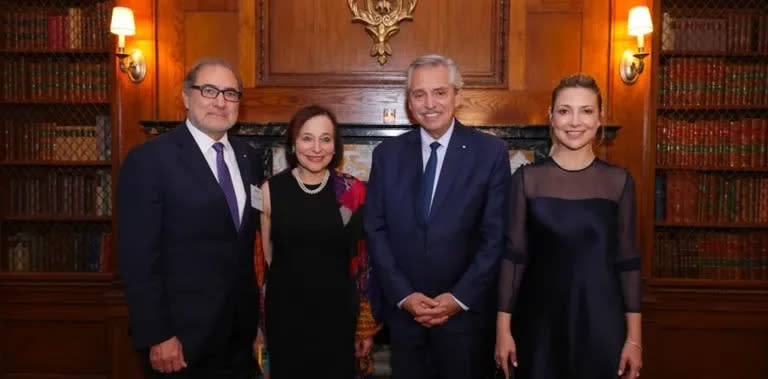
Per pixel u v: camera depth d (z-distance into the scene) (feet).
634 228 6.57
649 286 12.34
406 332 7.57
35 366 12.62
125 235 6.56
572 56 12.75
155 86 12.65
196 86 6.77
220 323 6.82
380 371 12.04
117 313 12.31
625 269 6.51
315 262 7.65
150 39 12.55
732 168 12.32
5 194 12.70
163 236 6.74
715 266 12.62
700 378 12.48
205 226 6.72
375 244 7.63
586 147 6.70
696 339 12.46
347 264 7.93
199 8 12.77
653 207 12.35
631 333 6.39
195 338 6.66
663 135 12.53
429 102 7.34
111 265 12.68
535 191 6.68
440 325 7.37
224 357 7.07
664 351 12.50
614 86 12.51
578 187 6.55
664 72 12.48
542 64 12.76
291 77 12.84
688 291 12.32
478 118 12.81
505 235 7.00
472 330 7.37
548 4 12.71
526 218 6.77
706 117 12.66
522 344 6.79
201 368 6.92
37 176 12.89
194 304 6.68
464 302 7.20
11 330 12.59
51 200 12.68
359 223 7.97
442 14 12.75
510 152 12.02
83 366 12.57
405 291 7.34
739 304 12.31
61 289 12.44
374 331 8.18
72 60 12.80
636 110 12.41
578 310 6.37
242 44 12.76
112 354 12.37
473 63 12.78
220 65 6.90
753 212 12.43
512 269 6.82
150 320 6.43
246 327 7.29
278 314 7.67
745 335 12.40
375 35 12.67
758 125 12.34
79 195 12.67
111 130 12.35
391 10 12.68
